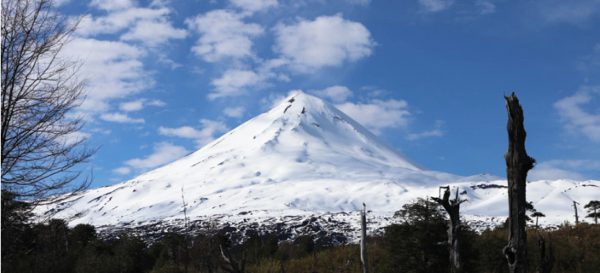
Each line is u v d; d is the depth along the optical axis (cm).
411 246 2239
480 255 2286
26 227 1361
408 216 2291
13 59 1279
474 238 2314
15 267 1705
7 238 1310
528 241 2495
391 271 2292
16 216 1325
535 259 2225
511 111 1173
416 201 2325
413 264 2219
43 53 1304
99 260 4003
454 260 2061
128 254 4291
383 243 2416
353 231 10269
